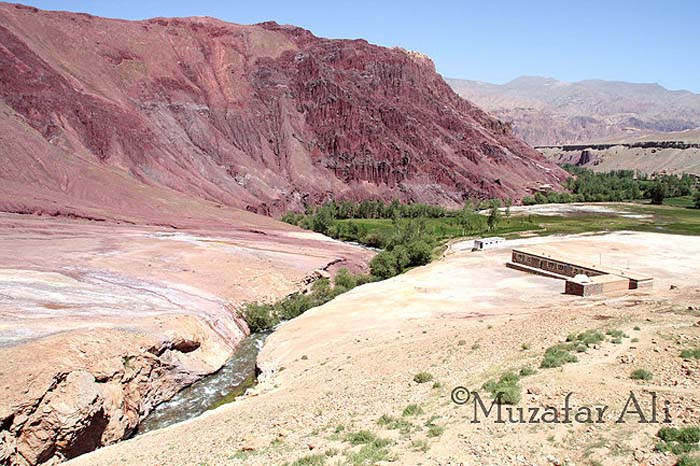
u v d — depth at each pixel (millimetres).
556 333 28812
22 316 41688
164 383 41531
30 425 29172
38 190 92062
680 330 25828
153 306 51562
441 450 17188
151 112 147875
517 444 16750
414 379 26062
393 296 61125
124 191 105250
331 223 129125
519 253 75938
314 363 38906
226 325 54344
